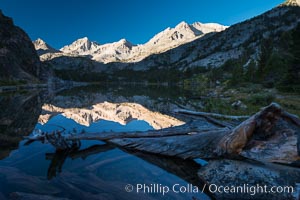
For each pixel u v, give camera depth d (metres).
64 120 17.78
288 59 34.81
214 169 6.05
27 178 5.70
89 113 21.70
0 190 4.96
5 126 13.66
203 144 7.43
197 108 24.67
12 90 64.19
